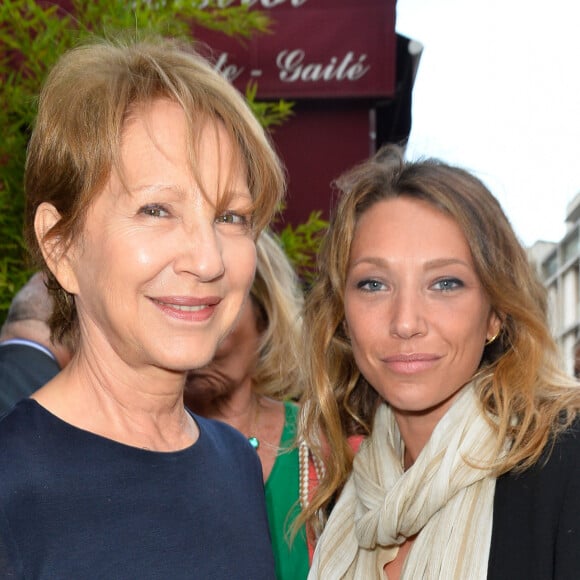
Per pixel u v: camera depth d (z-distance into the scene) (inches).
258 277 92.7
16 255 122.1
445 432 70.2
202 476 58.0
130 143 50.9
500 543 64.8
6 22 128.8
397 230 70.1
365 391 81.7
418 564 67.8
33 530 49.0
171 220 52.0
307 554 82.6
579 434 65.4
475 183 71.9
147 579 51.7
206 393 90.5
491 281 70.1
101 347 54.6
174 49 56.5
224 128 53.6
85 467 51.8
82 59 52.6
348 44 140.5
